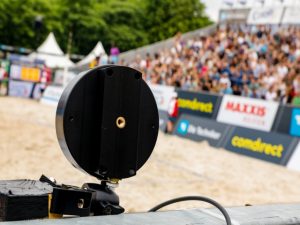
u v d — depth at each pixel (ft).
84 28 167.63
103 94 4.74
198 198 5.49
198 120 41.14
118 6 176.96
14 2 140.87
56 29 158.40
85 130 4.77
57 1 164.35
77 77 4.83
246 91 48.24
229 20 75.46
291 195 21.85
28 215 4.38
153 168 24.40
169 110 43.55
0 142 26.73
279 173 28.53
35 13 144.56
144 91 5.13
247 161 32.09
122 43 174.19
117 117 4.86
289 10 65.00
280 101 44.88
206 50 63.57
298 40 57.47
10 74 67.00
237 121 38.37
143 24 183.42
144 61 68.54
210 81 49.80
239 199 19.61
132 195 17.79
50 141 28.99
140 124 5.15
